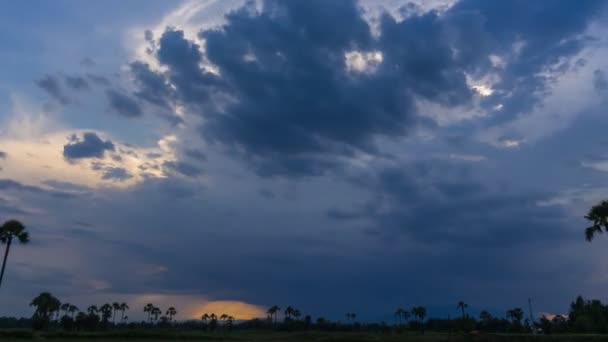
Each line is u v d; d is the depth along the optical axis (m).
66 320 140.88
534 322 155.50
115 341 89.06
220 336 104.94
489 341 84.25
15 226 76.69
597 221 62.78
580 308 149.25
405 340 93.56
